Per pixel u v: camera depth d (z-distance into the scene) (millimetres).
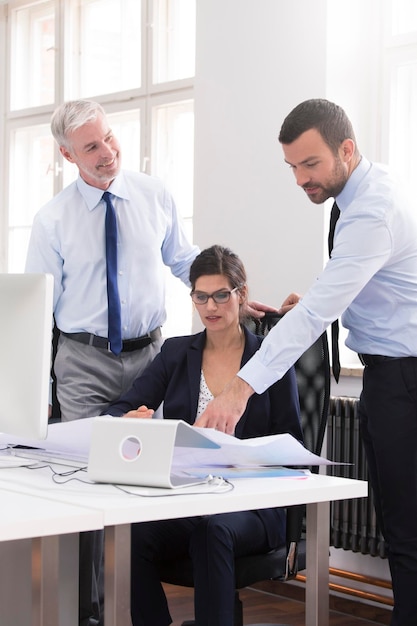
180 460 2258
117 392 3449
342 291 2701
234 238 4633
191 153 5281
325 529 2229
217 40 4703
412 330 2863
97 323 3408
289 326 2654
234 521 2488
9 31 6344
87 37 5957
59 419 3486
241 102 4594
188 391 2916
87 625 2902
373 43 4367
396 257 2820
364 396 3006
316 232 4270
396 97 4348
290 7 4379
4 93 6363
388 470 2914
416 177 4297
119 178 3436
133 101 5480
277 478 2305
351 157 2814
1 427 2320
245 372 2621
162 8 5406
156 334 3537
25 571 2182
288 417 2758
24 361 2264
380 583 4062
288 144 2793
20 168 6363
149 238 3467
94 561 3082
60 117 3277
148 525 2650
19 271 6383
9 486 2148
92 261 3400
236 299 2873
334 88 4270
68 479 2234
